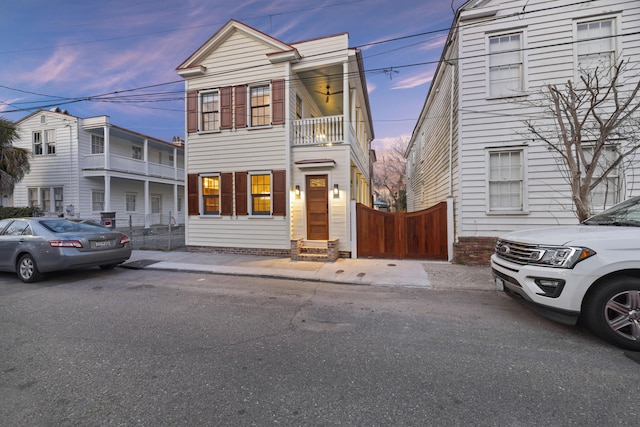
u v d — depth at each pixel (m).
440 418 2.12
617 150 6.95
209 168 10.45
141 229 17.81
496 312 4.42
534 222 7.55
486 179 7.85
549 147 6.96
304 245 9.33
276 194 9.74
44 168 16.83
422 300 5.07
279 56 9.56
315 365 2.89
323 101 13.02
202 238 10.51
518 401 2.31
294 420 2.11
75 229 6.85
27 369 2.82
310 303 4.92
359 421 2.10
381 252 8.98
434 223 8.62
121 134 18.12
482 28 7.84
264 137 9.89
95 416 2.16
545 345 3.29
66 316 4.25
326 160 9.20
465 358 3.01
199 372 2.77
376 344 3.35
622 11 7.00
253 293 5.54
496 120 7.78
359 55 9.59
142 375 2.71
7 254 6.44
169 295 5.38
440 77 10.41
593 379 2.61
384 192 43.19
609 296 3.23
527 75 7.55
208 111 10.61
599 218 4.37
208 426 2.05
